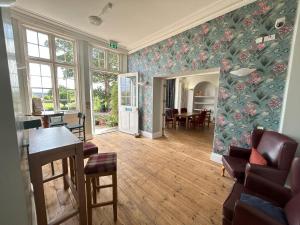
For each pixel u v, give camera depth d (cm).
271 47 224
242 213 102
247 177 145
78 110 427
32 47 339
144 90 478
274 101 226
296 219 98
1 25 77
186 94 841
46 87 369
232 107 274
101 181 236
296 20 193
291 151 163
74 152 136
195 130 595
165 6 274
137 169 274
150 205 186
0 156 85
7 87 82
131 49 506
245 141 262
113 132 533
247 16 245
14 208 93
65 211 173
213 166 288
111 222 161
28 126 175
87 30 383
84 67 421
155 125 477
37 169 117
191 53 337
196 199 198
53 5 276
